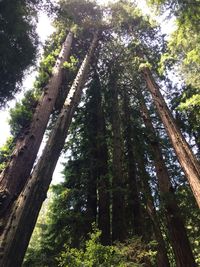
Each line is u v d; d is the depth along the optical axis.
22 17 9.26
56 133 8.00
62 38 16.83
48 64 12.92
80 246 9.61
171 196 10.59
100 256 5.57
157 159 12.05
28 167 7.18
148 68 13.09
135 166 13.24
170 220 9.92
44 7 9.49
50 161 7.04
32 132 8.09
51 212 11.93
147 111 14.58
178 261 9.07
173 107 14.09
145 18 15.90
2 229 5.19
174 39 9.59
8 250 4.82
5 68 9.34
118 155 12.78
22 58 9.64
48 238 11.02
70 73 14.30
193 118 12.97
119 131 14.03
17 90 10.03
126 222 11.23
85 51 17.39
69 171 13.10
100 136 13.34
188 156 9.05
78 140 14.59
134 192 12.02
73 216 10.86
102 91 17.02
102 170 12.88
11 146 9.85
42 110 9.16
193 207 12.59
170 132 10.09
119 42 17.58
